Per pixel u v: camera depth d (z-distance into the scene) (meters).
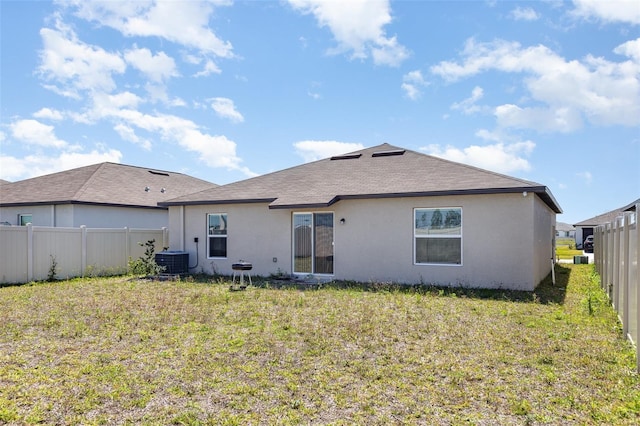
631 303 6.17
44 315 8.17
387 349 5.93
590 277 15.55
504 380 4.80
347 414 3.99
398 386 4.64
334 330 6.95
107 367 5.25
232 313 8.27
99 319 7.80
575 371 5.07
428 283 12.19
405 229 12.48
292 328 7.09
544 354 5.64
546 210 16.14
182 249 15.92
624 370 5.08
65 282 13.41
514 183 11.32
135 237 16.83
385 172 14.36
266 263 14.50
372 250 12.88
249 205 14.80
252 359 5.55
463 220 11.84
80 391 4.53
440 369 5.14
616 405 4.12
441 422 3.82
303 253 13.98
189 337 6.60
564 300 9.84
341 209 13.32
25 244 13.41
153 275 15.22
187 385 4.70
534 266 11.45
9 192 20.41
